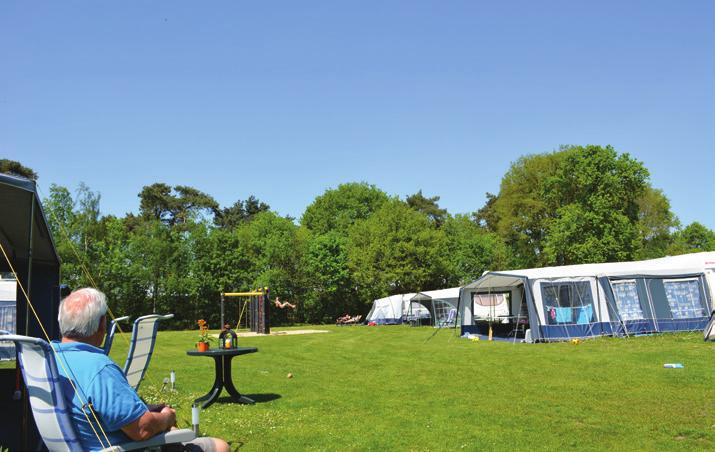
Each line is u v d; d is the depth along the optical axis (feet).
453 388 33.96
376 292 152.05
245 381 38.14
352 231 164.04
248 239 163.63
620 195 135.13
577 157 138.92
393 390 33.86
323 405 29.37
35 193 23.22
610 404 27.89
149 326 23.56
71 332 12.32
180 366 46.52
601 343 59.82
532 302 66.23
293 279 155.74
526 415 26.03
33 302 36.40
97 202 130.31
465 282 161.48
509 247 165.27
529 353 52.60
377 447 21.12
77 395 11.49
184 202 206.90
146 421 11.90
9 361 50.16
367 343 71.61
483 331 82.48
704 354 45.96
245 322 146.72
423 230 153.38
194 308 143.84
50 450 11.70
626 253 131.75
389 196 198.70
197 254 145.48
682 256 80.18
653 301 68.03
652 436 21.91
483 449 20.65
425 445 21.30
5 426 23.03
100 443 11.60
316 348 64.69
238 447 21.12
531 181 155.53
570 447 20.72
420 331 99.25
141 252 138.72
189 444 12.76
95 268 126.11
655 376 35.76
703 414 25.11
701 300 68.80
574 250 132.98
